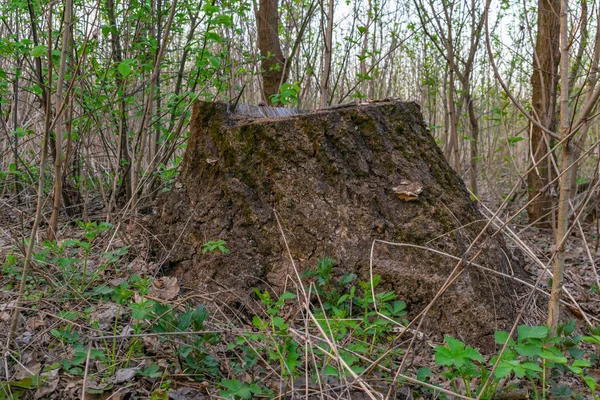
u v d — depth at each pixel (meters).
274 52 6.00
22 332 2.21
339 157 2.61
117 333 2.19
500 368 1.55
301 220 2.57
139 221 3.09
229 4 4.04
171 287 2.64
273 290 2.56
